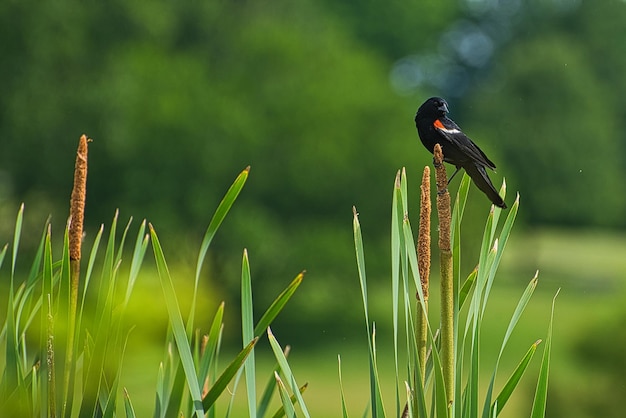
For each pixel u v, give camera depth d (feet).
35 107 110.32
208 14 136.26
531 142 188.55
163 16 121.70
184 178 120.16
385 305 150.51
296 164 124.57
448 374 9.82
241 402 82.79
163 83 118.62
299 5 150.92
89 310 11.03
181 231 119.85
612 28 221.87
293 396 11.38
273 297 126.52
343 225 127.65
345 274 126.62
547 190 190.90
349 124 125.90
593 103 191.72
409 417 9.96
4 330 11.50
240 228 119.96
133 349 15.87
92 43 116.78
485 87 209.67
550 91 188.96
